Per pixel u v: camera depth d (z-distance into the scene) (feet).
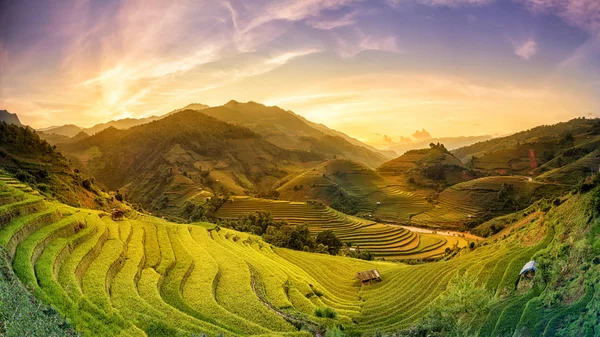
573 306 95.91
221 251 213.66
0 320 72.28
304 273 232.12
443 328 119.44
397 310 167.73
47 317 83.20
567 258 124.16
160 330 101.96
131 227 226.38
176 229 253.44
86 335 85.81
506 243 220.02
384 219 644.69
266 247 299.17
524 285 133.80
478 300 122.93
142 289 136.05
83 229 172.86
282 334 116.67
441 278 192.44
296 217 543.80
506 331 103.81
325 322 141.38
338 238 440.86
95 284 122.83
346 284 235.40
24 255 116.98
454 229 563.48
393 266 302.25
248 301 146.30
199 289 150.30
